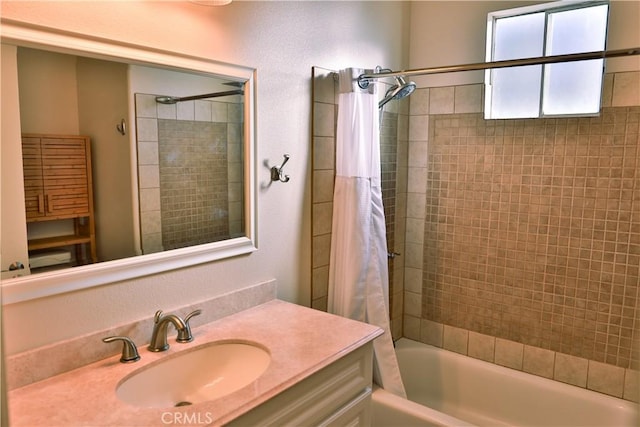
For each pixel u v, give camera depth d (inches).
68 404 45.6
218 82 66.5
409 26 111.4
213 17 64.6
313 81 82.2
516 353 102.8
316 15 82.3
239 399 47.1
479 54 101.9
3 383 31.6
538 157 95.7
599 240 90.7
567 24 91.0
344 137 83.7
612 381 92.0
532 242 98.3
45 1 47.9
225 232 69.8
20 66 46.9
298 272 83.7
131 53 55.4
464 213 106.8
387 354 88.4
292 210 81.0
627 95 85.4
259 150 73.5
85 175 53.0
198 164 65.1
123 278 56.9
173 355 57.2
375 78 83.5
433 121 109.2
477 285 106.8
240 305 72.2
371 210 86.4
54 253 50.9
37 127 48.6
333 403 58.9
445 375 109.7
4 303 47.1
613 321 90.8
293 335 63.2
